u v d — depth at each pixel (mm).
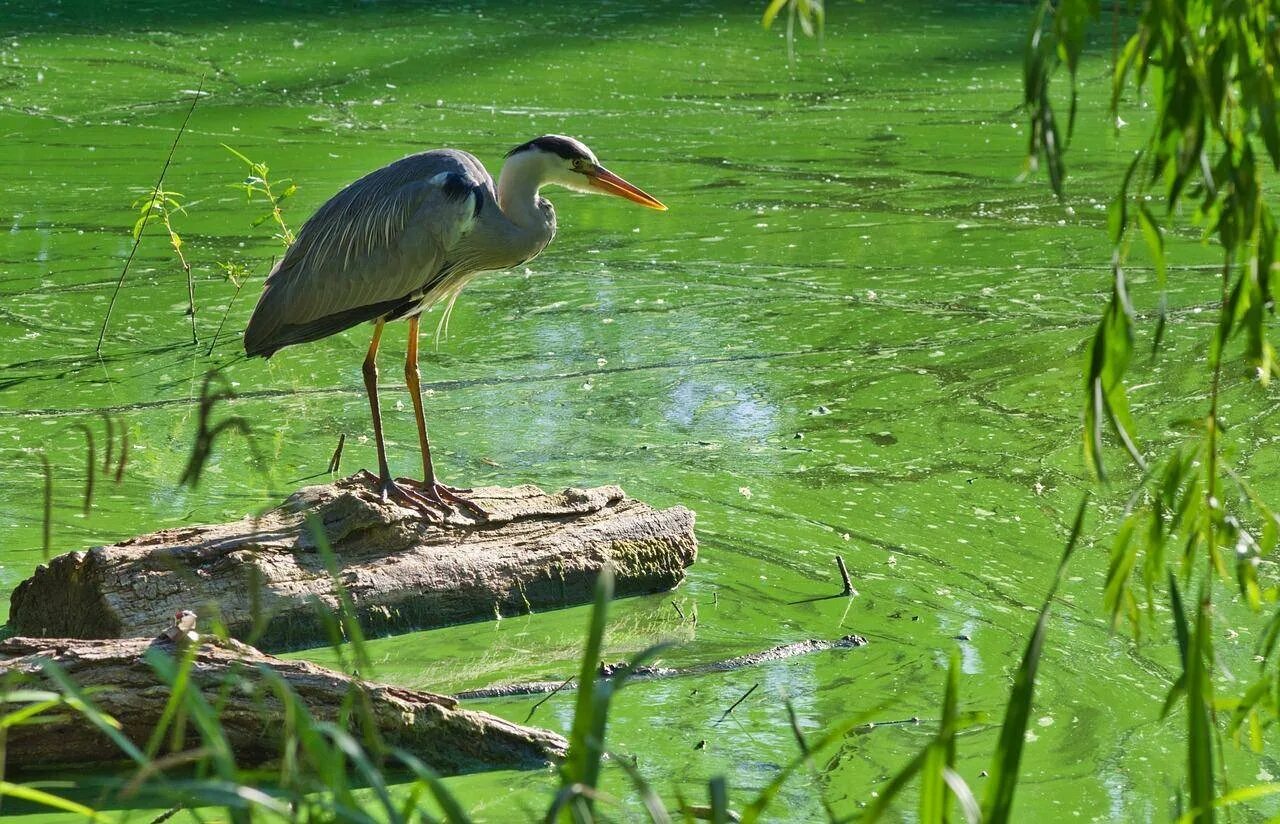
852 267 15930
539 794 6324
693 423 11641
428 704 6531
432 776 3719
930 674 7707
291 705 3900
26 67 24281
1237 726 4668
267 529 8141
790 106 23391
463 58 25969
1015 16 30859
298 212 17359
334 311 9578
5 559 8828
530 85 24281
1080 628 8352
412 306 9625
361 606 8016
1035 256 16328
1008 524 9820
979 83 25125
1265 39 4145
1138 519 4902
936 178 19516
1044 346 13438
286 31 27688
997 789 3707
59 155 19625
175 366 12820
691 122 22281
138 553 7684
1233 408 11750
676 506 9258
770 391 12344
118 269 15469
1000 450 11094
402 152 20031
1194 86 4023
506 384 12516
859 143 21234
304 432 11289
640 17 29953
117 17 28312
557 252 16484
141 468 10438
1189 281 15359
